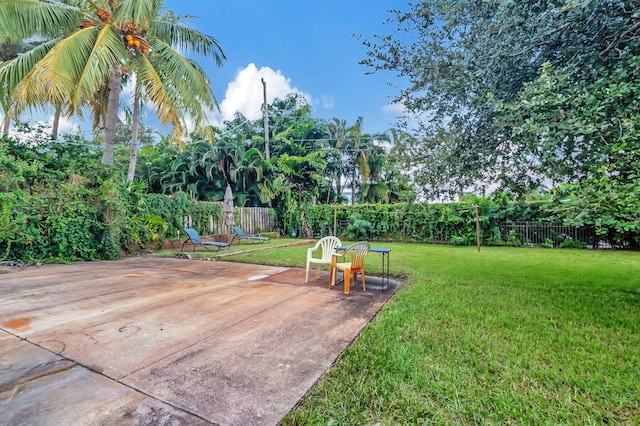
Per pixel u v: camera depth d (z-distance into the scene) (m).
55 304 3.58
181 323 3.01
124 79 10.67
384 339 2.63
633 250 9.59
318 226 14.73
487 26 3.36
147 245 8.79
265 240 11.75
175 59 8.68
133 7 7.42
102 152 8.52
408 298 3.89
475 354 2.36
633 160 2.58
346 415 1.68
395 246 10.94
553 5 2.90
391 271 5.83
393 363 2.22
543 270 5.95
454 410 1.72
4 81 7.26
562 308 3.48
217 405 1.74
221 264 6.75
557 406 1.75
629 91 2.46
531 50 3.26
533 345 2.51
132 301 3.75
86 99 7.67
